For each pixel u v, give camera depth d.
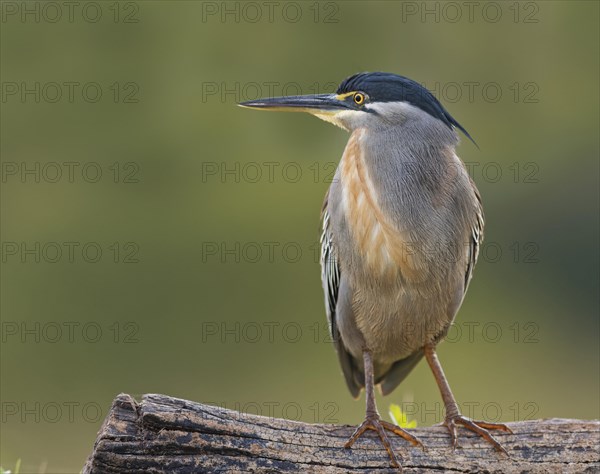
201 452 5.89
